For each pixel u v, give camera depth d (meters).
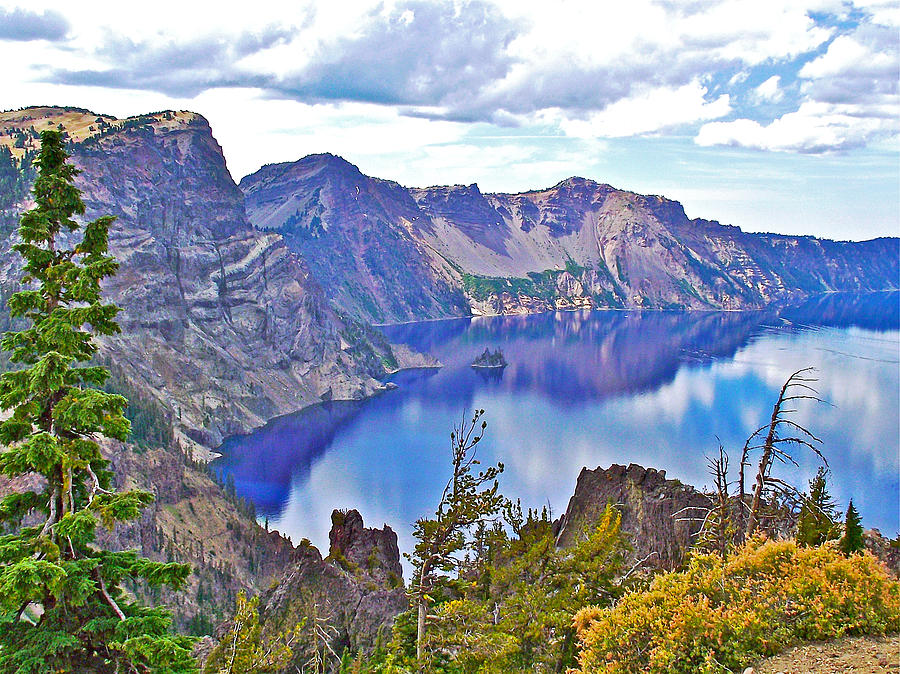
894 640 21.81
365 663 44.09
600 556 40.62
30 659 20.17
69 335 22.17
